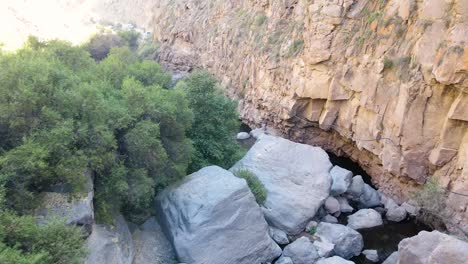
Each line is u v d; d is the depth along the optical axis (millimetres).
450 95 19875
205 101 24062
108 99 19094
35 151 13469
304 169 23438
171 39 57344
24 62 15578
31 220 12148
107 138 16094
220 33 43625
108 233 15812
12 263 10250
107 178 16688
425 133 21078
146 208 19594
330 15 26797
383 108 23438
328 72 27375
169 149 20047
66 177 14227
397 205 23172
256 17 37688
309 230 21312
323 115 28453
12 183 13297
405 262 15898
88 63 23625
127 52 32188
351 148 28500
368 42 24859
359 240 20078
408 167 22000
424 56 20766
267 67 33625
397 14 23531
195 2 55062
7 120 14445
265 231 18875
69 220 13836
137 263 17312
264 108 34906
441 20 20094
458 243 14664
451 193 19812
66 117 15688
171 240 18344
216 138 24703
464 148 19500
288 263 18562
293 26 32094
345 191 24125
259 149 24812
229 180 19188
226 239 17766
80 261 12609
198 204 18156
